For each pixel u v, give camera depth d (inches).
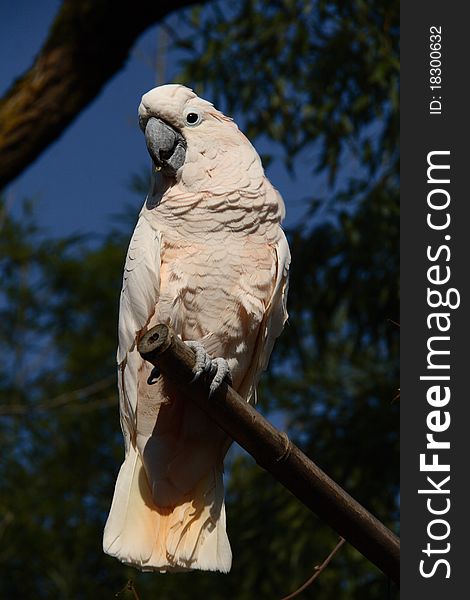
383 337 481.1
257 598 501.0
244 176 280.8
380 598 463.5
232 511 490.9
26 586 598.9
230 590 539.8
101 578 605.9
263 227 279.6
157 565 261.7
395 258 470.9
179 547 262.4
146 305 272.1
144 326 273.6
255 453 237.0
